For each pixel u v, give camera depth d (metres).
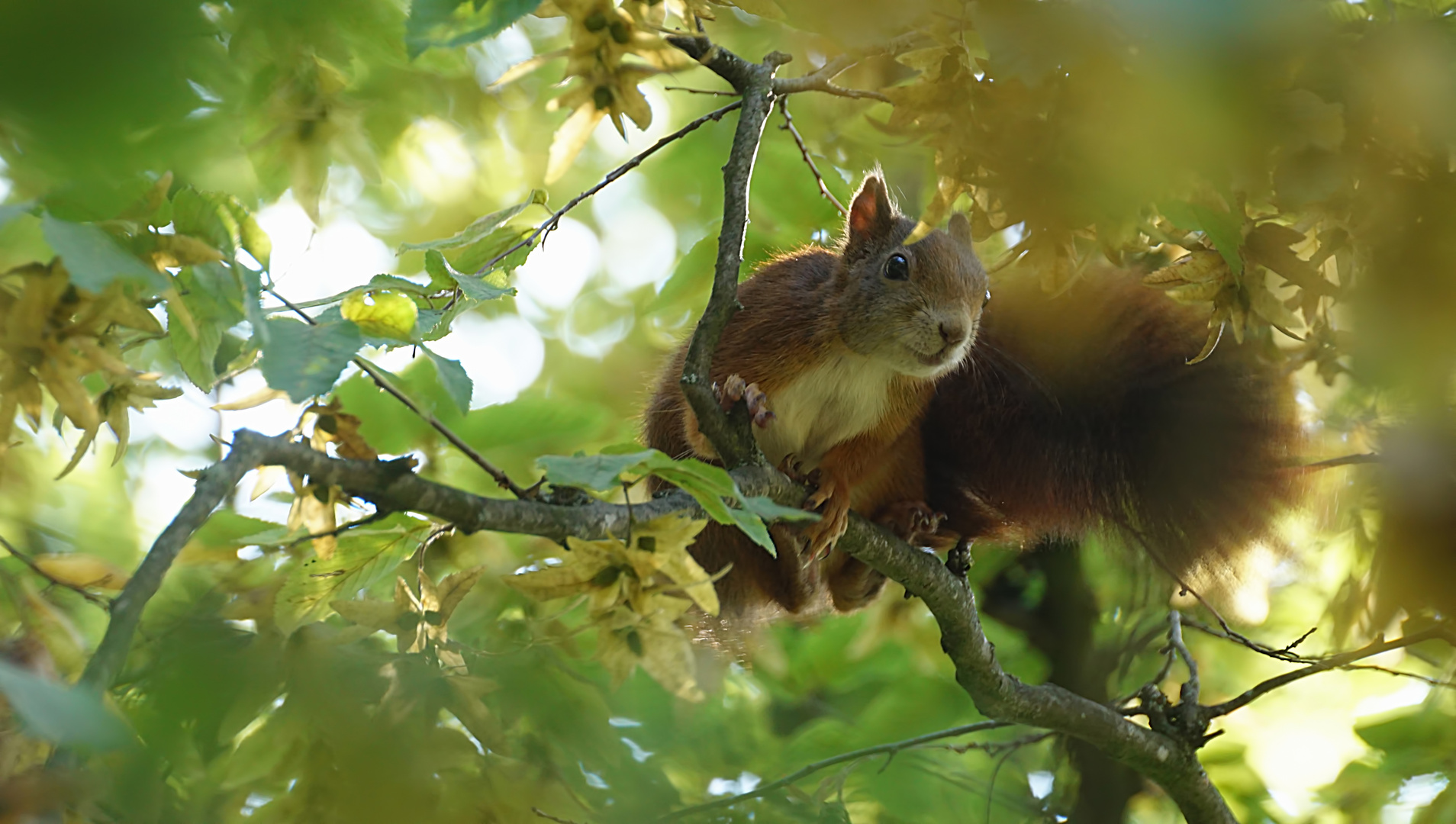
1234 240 7.36
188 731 6.71
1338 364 10.09
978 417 11.77
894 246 10.70
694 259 12.15
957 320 10.20
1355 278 8.38
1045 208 7.69
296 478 6.55
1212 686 15.45
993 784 11.58
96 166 3.38
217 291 5.77
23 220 6.37
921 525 10.78
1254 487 11.22
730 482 5.66
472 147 13.72
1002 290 11.84
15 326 5.54
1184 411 11.31
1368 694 15.28
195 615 7.22
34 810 4.42
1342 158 7.25
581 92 8.00
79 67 3.10
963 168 8.52
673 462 5.64
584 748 7.88
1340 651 10.86
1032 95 7.54
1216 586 11.35
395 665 6.80
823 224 12.77
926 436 11.84
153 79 3.21
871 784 12.74
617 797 8.73
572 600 7.64
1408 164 7.77
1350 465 10.49
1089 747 14.16
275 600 7.00
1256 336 9.70
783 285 11.29
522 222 8.84
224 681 6.60
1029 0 6.06
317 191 8.48
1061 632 14.95
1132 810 15.84
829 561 11.38
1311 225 8.30
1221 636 10.38
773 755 13.49
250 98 8.01
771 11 7.99
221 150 8.00
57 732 3.69
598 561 6.22
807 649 14.69
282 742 6.61
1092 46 5.80
